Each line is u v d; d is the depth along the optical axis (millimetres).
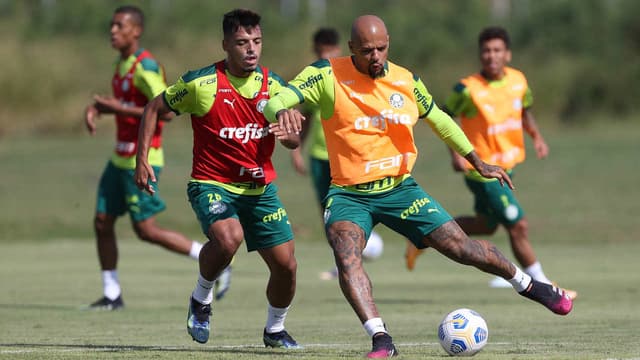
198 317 27750
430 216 26141
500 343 29094
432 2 196375
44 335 33188
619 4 195000
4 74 164000
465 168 45031
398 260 66000
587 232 76375
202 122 27922
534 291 26719
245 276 57656
